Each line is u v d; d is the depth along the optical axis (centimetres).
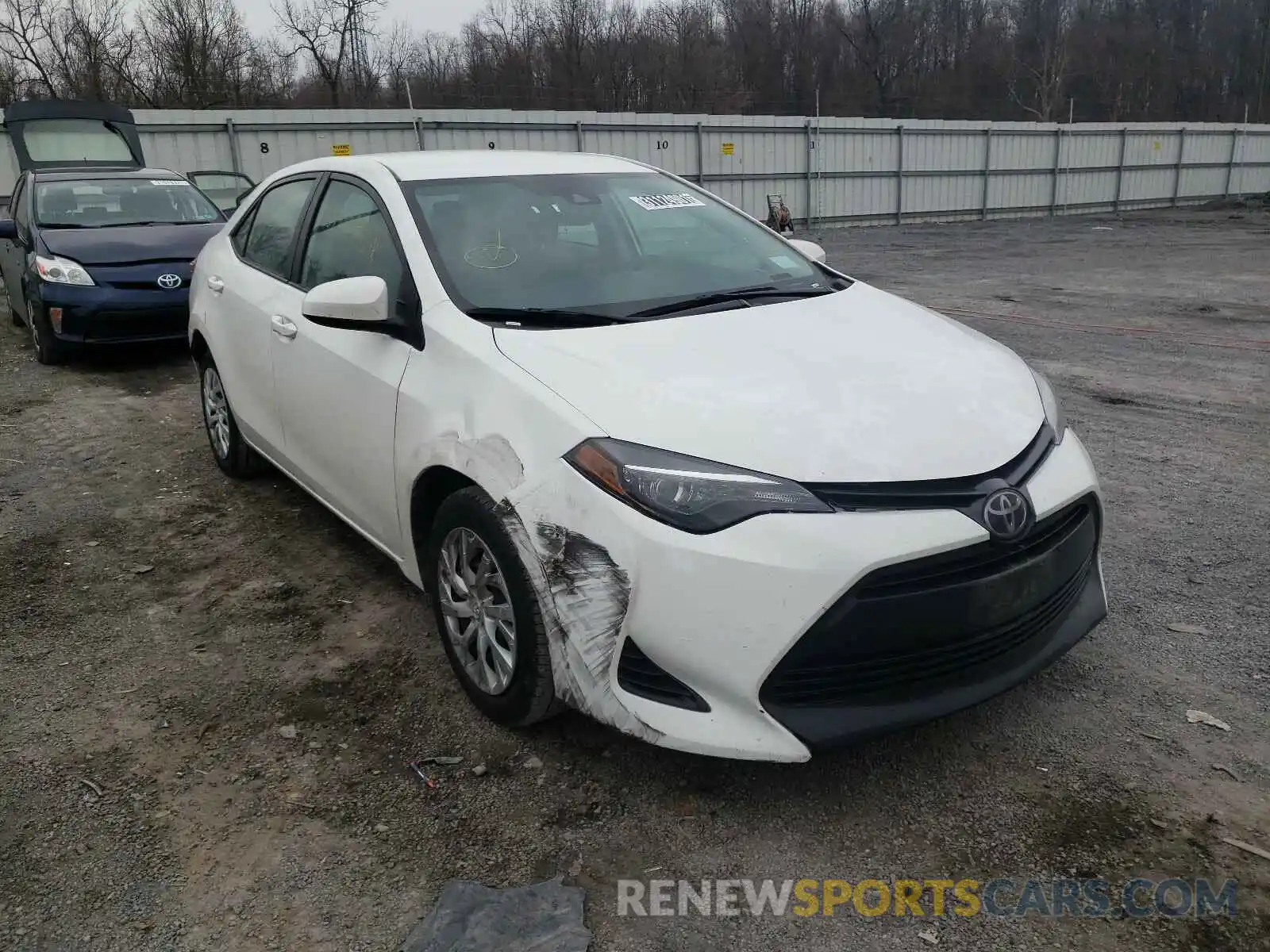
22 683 321
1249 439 573
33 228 830
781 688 233
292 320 383
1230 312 1077
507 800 259
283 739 288
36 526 460
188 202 919
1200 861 231
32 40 3478
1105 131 3278
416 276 318
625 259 348
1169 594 367
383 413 316
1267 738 276
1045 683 307
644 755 276
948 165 2991
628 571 234
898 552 226
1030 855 235
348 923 218
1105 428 604
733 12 5541
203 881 231
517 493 254
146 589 391
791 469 234
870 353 287
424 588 318
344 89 4016
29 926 219
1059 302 1188
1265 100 6050
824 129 2712
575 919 217
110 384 755
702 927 216
